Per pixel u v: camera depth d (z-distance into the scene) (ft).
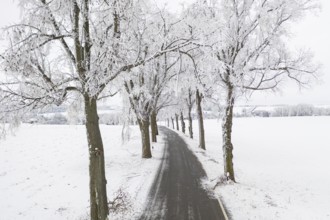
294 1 42.73
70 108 32.37
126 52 28.63
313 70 45.83
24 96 26.40
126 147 102.42
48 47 28.35
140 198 43.93
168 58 69.41
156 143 118.73
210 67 31.07
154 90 74.08
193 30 41.96
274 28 44.29
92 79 26.48
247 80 47.29
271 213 36.70
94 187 30.50
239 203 40.86
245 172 66.44
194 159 79.05
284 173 67.10
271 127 225.97
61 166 71.41
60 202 43.39
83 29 27.61
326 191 52.65
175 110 140.56
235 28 44.93
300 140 139.23
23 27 25.38
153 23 43.01
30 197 46.34
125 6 28.58
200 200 42.57
